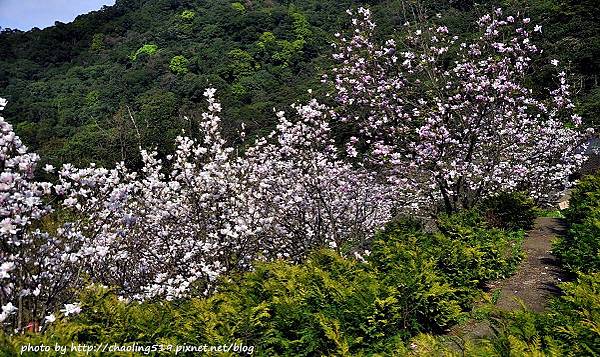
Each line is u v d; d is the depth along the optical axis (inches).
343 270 270.8
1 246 207.3
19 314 200.1
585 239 309.3
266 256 353.7
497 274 337.7
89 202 254.4
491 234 367.6
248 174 353.1
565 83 488.1
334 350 207.0
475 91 380.2
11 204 200.7
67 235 227.8
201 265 295.6
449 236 356.5
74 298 230.5
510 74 382.0
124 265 312.0
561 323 171.8
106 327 205.6
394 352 211.9
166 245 326.6
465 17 479.2
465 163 386.3
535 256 388.5
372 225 420.5
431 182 400.2
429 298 250.5
